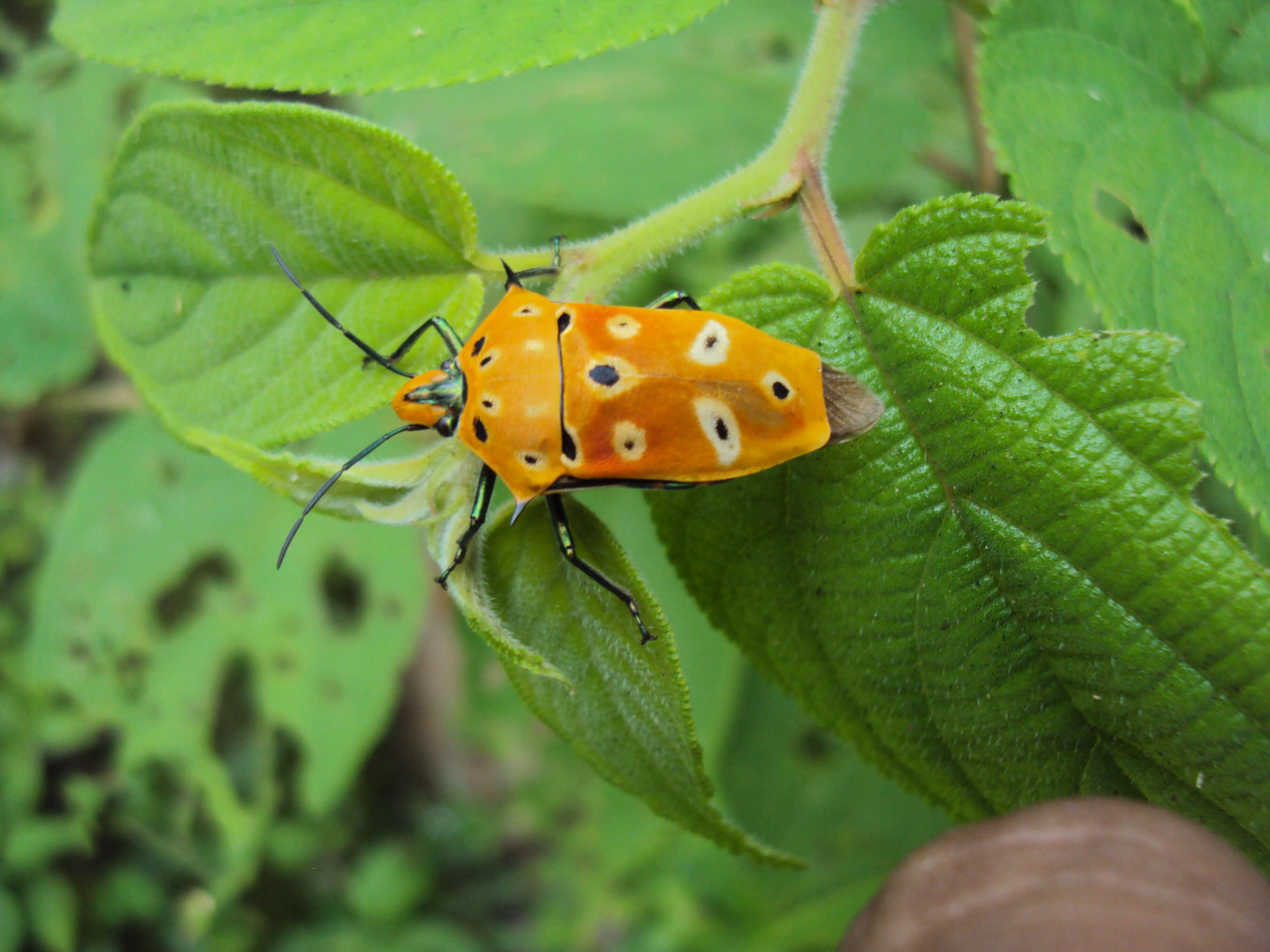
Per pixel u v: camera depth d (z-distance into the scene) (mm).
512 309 88
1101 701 81
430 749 251
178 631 150
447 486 83
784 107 149
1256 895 65
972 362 82
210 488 152
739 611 88
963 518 82
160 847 225
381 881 243
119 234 89
